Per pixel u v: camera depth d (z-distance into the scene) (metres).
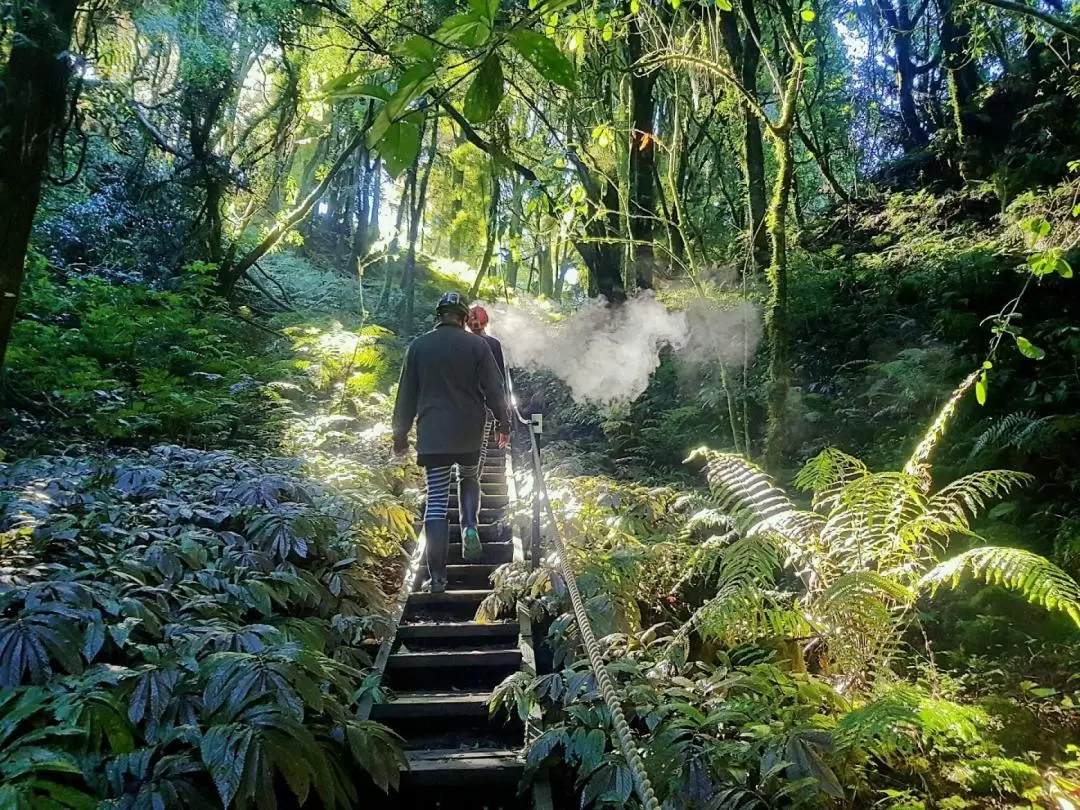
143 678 2.66
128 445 6.64
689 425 8.70
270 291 14.37
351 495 5.17
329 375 9.10
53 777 2.34
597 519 5.49
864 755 3.01
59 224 10.08
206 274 10.78
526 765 2.90
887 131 16.75
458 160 15.53
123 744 2.45
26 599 2.92
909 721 2.62
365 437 7.59
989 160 10.69
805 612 3.72
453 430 4.32
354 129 13.04
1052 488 5.19
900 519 3.93
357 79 1.19
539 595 4.42
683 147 11.30
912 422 6.62
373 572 5.07
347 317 14.09
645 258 10.94
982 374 3.73
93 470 4.86
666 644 4.03
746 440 6.41
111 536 3.92
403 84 1.07
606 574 4.36
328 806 2.45
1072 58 9.45
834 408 7.38
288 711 2.55
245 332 10.72
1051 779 3.00
